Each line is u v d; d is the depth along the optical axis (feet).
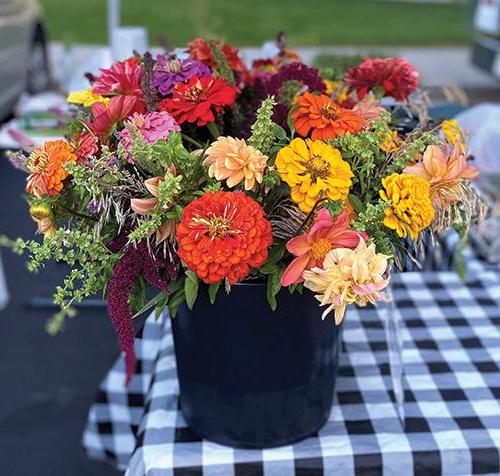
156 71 2.74
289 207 2.39
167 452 2.89
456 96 5.36
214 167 2.25
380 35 26.55
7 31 13.48
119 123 2.57
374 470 2.89
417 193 2.29
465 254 4.56
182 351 2.80
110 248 2.46
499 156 5.49
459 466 2.91
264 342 2.61
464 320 3.90
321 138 2.45
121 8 31.53
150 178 2.35
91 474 5.73
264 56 4.14
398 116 3.19
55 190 2.39
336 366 2.97
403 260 2.64
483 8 16.40
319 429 3.02
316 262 2.29
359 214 2.34
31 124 6.52
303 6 34.40
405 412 3.14
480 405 3.19
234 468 2.85
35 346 7.47
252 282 2.48
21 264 8.77
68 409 6.54
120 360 4.39
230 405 2.79
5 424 6.31
